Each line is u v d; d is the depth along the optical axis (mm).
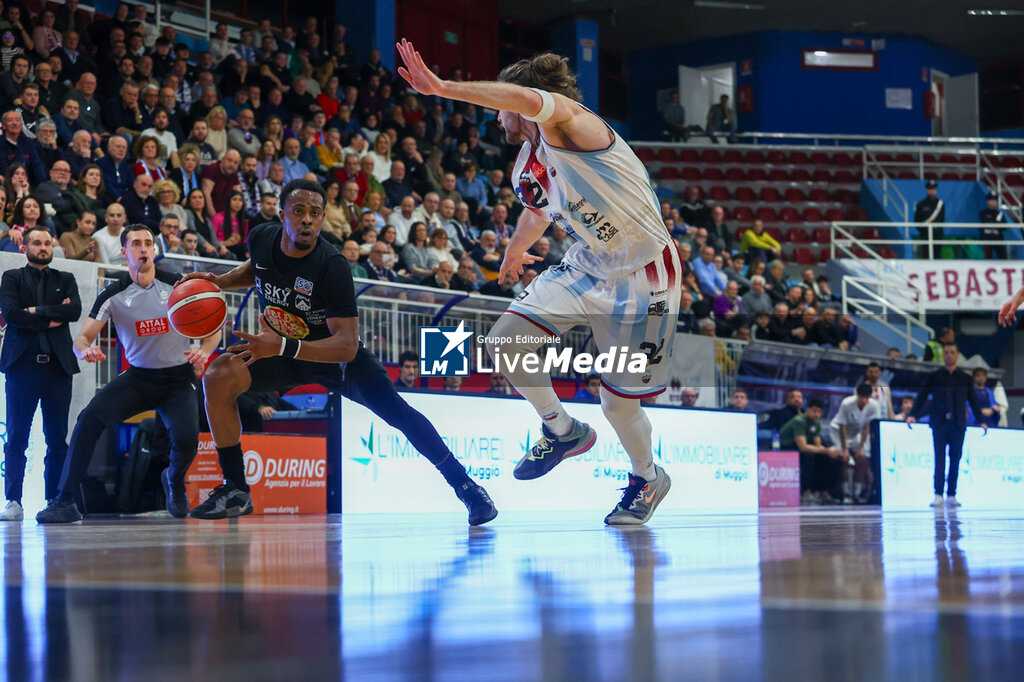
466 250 11414
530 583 1193
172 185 8570
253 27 15445
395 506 5832
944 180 19938
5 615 903
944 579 1184
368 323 7410
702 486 7500
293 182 3344
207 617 880
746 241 16484
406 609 935
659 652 664
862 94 22391
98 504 6047
